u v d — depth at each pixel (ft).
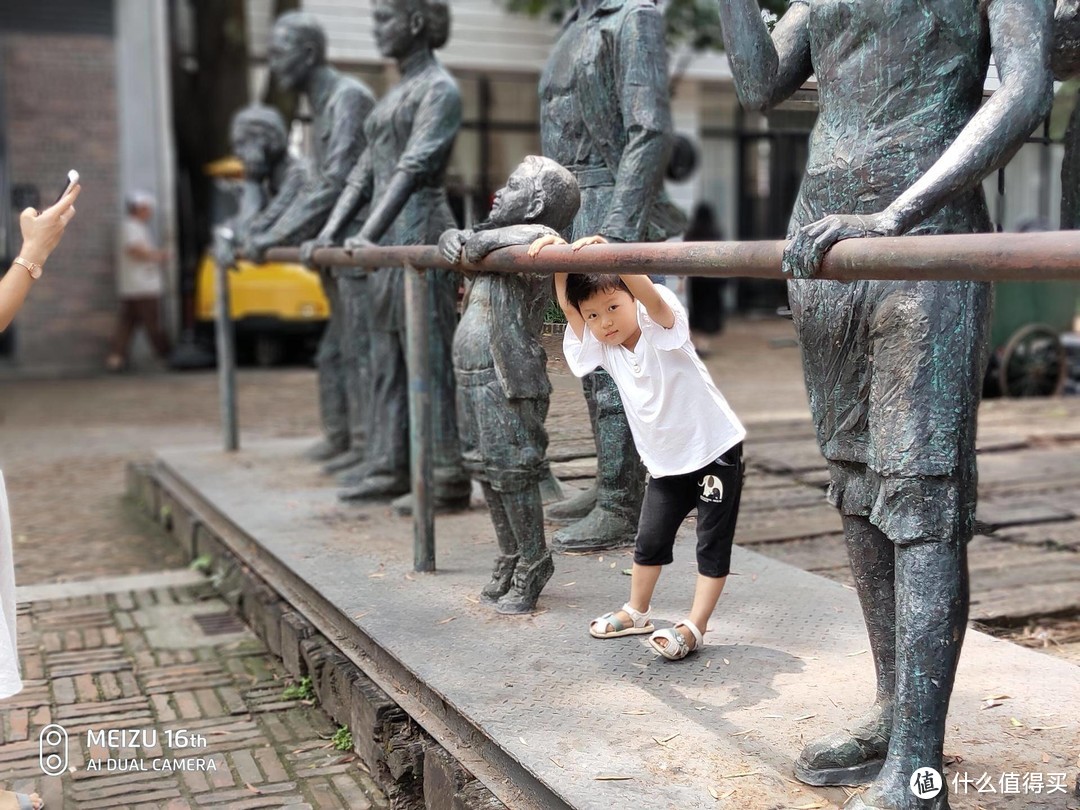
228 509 17.99
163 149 49.62
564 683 10.30
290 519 17.17
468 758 9.66
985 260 6.42
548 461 12.32
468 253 11.22
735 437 10.73
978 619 14.16
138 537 21.97
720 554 10.80
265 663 14.82
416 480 13.83
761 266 7.70
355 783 11.33
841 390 8.50
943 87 8.11
